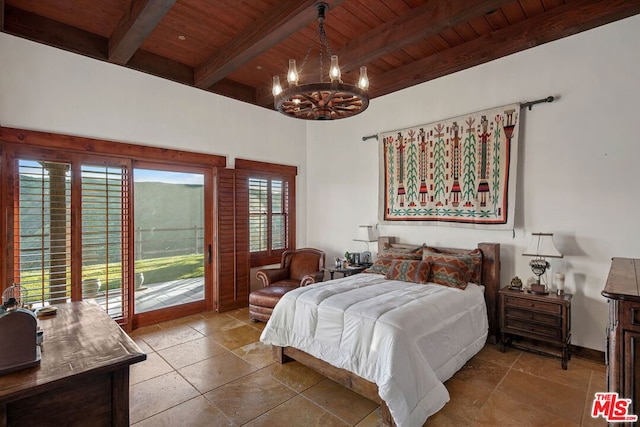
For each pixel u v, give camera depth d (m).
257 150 5.11
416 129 4.35
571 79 3.22
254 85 4.92
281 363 3.03
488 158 3.71
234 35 3.49
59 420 1.31
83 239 3.54
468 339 2.94
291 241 5.60
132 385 2.66
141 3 2.68
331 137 5.47
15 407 1.22
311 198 5.79
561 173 3.29
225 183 4.69
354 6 3.02
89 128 3.54
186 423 2.19
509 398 2.47
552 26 3.13
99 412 1.41
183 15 3.14
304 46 3.73
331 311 2.61
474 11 2.73
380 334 2.25
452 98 4.05
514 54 3.57
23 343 1.33
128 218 3.86
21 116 3.14
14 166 3.14
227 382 2.71
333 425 2.18
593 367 2.96
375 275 3.84
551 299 2.99
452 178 4.01
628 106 2.94
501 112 3.62
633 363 1.39
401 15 3.15
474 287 3.38
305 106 2.59
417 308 2.54
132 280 3.90
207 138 4.52
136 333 3.81
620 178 2.99
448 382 2.71
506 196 3.58
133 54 3.64
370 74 4.53
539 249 3.24
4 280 3.08
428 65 4.03
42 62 3.27
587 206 3.15
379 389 2.08
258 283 5.15
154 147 4.02
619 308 1.43
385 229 4.74
